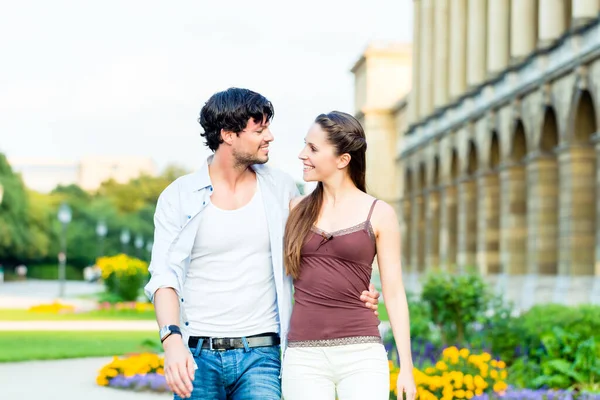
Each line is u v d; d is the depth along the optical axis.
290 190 7.80
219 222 7.43
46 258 156.25
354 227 7.52
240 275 7.45
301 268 7.56
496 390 15.48
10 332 33.50
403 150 84.50
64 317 44.44
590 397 16.31
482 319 23.56
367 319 7.50
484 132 58.59
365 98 112.88
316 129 7.64
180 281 7.35
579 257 42.59
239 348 7.45
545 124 47.41
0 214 136.00
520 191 52.72
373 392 7.39
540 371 18.62
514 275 52.69
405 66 111.25
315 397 7.42
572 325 19.42
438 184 74.12
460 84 67.69
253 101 7.40
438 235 73.88
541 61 47.09
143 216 182.50
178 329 7.12
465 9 68.06
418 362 19.47
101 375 19.25
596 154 40.44
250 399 7.37
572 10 43.66
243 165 7.52
